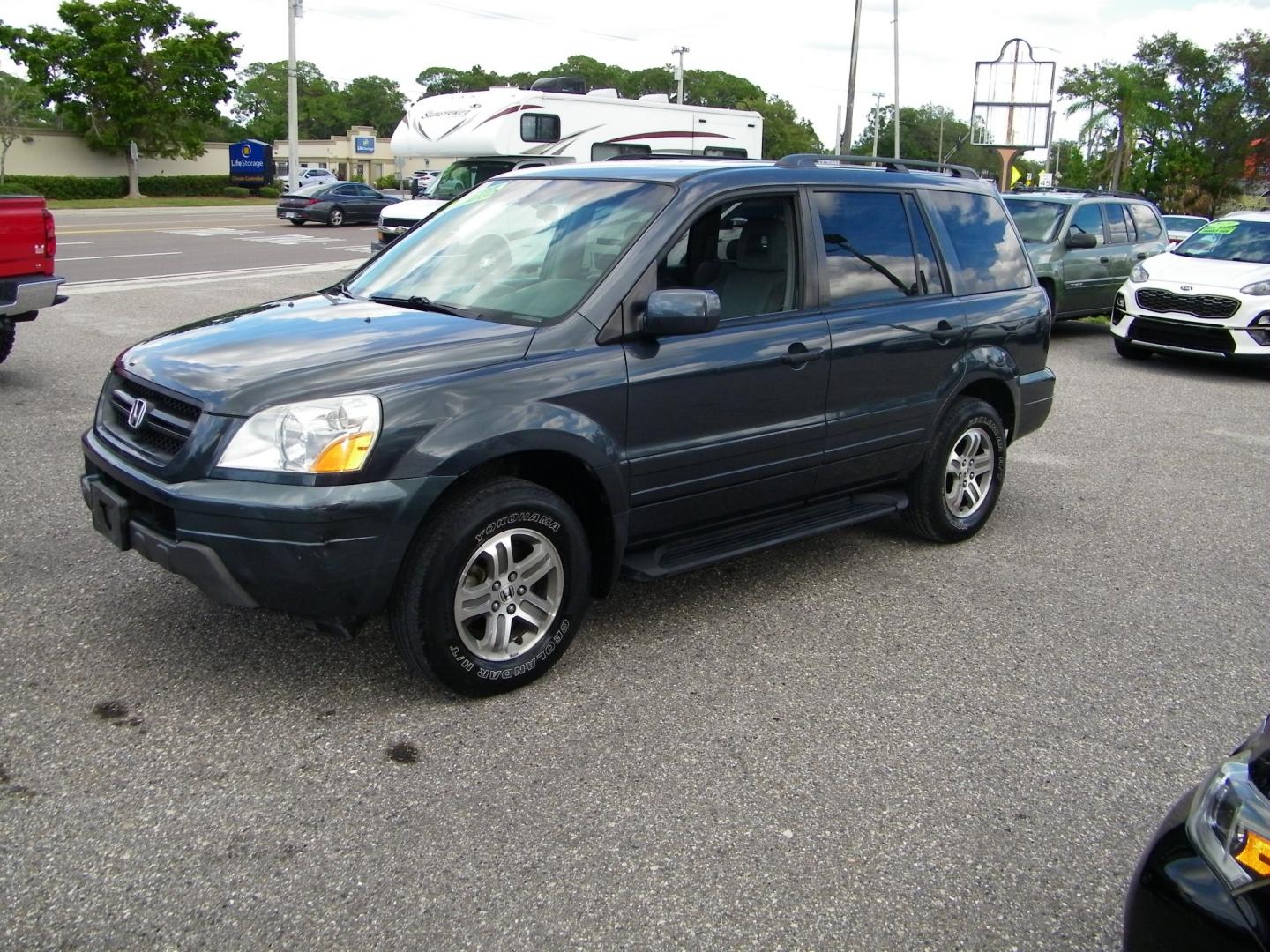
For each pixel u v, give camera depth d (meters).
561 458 3.95
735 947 2.70
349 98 124.25
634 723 3.78
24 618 4.36
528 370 3.82
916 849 3.14
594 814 3.23
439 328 4.01
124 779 3.30
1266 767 2.03
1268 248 12.05
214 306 13.22
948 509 5.70
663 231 4.27
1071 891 2.98
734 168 4.68
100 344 10.43
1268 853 1.89
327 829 3.10
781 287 4.73
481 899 2.84
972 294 5.64
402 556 3.53
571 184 4.81
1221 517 6.53
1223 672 4.40
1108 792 3.48
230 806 3.19
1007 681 4.25
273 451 3.43
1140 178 46.66
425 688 3.96
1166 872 2.04
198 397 3.57
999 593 5.17
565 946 2.68
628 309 4.11
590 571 4.11
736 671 4.23
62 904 2.74
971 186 5.90
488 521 3.70
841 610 4.89
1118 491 7.05
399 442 3.49
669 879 2.95
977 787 3.48
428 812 3.21
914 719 3.90
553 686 4.03
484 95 20.91
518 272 4.41
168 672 3.98
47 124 52.81
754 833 3.18
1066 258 13.27
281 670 4.04
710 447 4.37
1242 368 12.30
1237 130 56.91
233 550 3.43
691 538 4.59
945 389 5.43
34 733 3.53
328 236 26.88
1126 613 4.99
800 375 4.66
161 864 2.92
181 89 49.97
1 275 7.86
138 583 4.77
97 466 3.91
